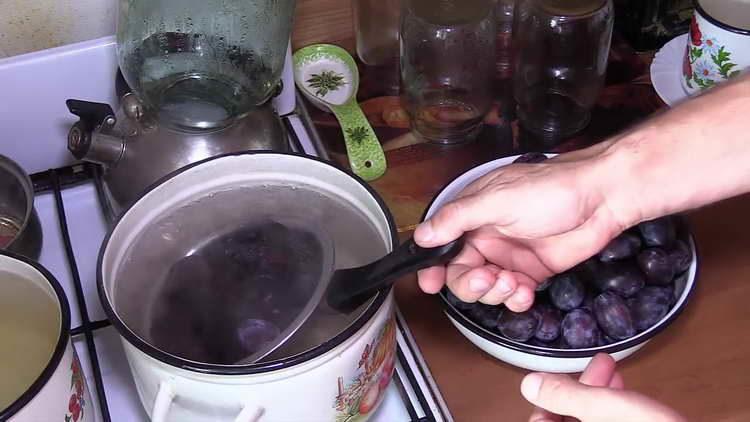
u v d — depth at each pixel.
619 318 0.64
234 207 0.64
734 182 0.57
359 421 0.57
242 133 0.71
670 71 0.92
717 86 0.59
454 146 0.87
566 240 0.63
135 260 0.60
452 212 0.55
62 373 0.53
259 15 0.68
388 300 0.55
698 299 0.72
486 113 0.89
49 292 0.57
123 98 0.71
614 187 0.58
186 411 0.52
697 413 0.65
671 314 0.65
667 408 0.46
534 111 0.89
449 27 0.85
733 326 0.70
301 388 0.51
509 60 0.97
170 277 0.60
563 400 0.48
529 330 0.66
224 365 0.49
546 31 0.86
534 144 0.87
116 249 0.58
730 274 0.74
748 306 0.71
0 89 0.75
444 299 0.67
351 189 0.62
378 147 0.84
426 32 0.86
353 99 0.90
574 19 0.85
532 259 0.65
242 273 0.60
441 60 0.88
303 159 0.63
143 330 0.56
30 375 0.58
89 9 0.80
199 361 0.54
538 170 0.59
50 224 0.78
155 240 0.62
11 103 0.76
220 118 0.69
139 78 0.68
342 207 0.63
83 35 0.82
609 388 0.47
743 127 0.55
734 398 0.65
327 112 0.90
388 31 0.95
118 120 0.72
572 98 0.89
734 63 0.83
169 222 0.62
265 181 0.64
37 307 0.59
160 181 0.61
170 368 0.50
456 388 0.67
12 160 0.74
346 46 0.98
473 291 0.58
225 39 0.68
